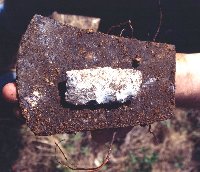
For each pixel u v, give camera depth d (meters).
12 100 0.26
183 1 0.34
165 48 0.26
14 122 0.43
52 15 0.36
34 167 0.44
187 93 0.30
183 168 0.48
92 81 0.24
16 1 0.36
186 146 0.49
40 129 0.25
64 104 0.25
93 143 0.46
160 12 0.34
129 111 0.25
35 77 0.25
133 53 0.26
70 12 0.35
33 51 0.25
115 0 0.35
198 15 0.35
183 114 0.49
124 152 0.47
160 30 0.35
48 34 0.25
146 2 0.35
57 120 0.25
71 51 0.25
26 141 0.44
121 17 0.35
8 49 0.39
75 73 0.24
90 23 0.35
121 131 0.31
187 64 0.30
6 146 0.44
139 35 0.35
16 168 0.44
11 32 0.38
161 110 0.26
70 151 0.45
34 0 0.35
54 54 0.25
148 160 0.47
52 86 0.25
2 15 0.37
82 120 0.25
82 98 0.24
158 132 0.48
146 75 0.26
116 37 0.26
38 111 0.25
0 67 0.38
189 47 0.36
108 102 0.25
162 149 0.48
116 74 0.25
